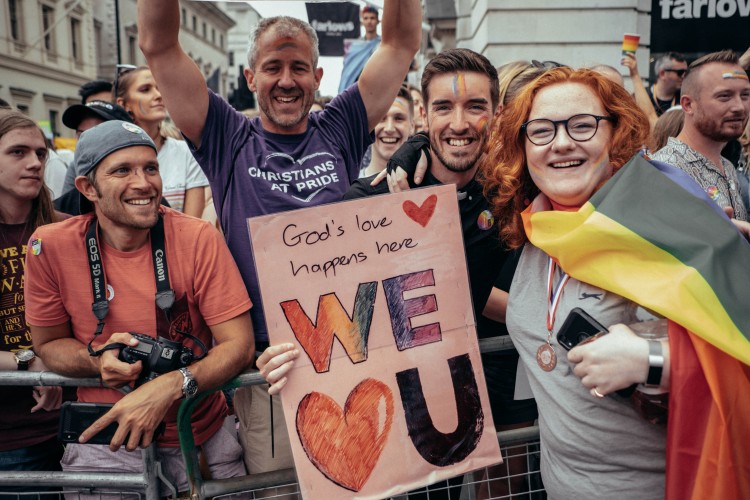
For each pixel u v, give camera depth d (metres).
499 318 2.44
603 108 1.69
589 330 1.59
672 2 5.11
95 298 2.03
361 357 1.89
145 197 1.98
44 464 2.55
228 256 2.11
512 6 7.21
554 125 1.67
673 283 1.49
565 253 1.63
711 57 2.98
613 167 1.72
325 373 1.86
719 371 1.45
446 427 1.94
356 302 1.89
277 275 1.85
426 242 1.94
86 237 2.05
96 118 3.87
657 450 1.61
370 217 1.90
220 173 2.35
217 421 2.27
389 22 2.49
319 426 1.85
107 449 2.14
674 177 1.66
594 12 7.12
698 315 1.44
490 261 2.33
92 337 2.08
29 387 2.48
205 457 2.24
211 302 2.06
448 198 1.95
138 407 1.83
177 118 2.29
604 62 7.17
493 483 2.38
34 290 2.07
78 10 29.89
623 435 1.61
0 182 2.47
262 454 2.28
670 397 1.48
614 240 1.56
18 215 2.54
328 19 6.84
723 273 1.49
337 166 2.43
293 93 2.32
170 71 2.21
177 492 2.17
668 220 1.56
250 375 2.02
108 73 32.53
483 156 2.23
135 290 2.05
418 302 1.93
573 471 1.70
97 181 1.97
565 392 1.67
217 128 2.35
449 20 10.23
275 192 2.30
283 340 1.85
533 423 2.53
